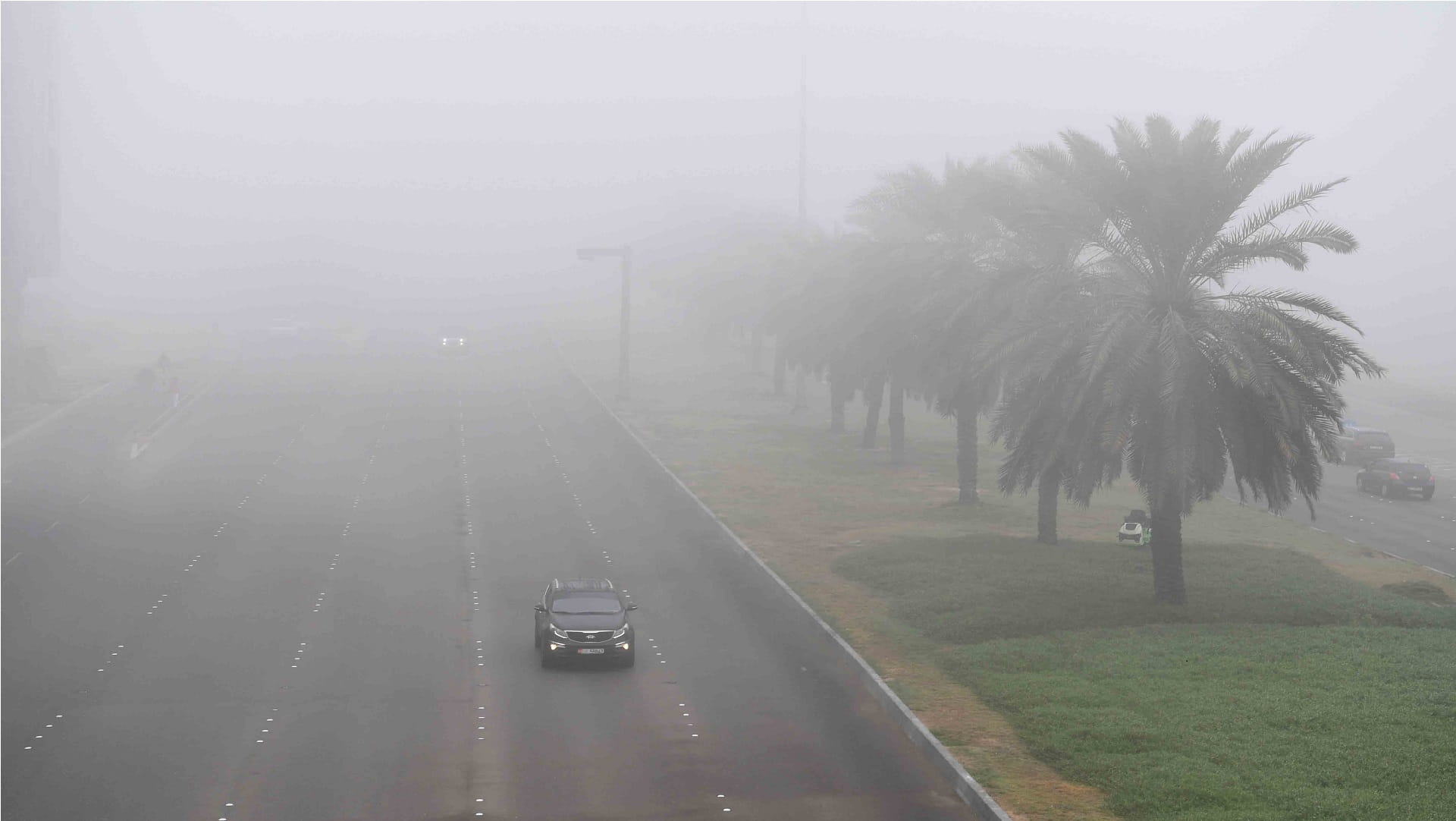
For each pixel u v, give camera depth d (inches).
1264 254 1409.9
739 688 1193.4
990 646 1291.8
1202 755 935.0
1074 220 1497.3
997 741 1001.5
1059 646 1283.2
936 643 1341.0
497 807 872.9
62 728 1047.0
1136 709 1055.6
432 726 1063.0
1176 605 1456.7
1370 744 938.7
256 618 1456.7
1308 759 912.3
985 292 1617.9
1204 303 1454.2
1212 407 1365.7
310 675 1226.0
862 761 980.6
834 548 1892.2
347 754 986.7
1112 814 839.1
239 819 844.0
